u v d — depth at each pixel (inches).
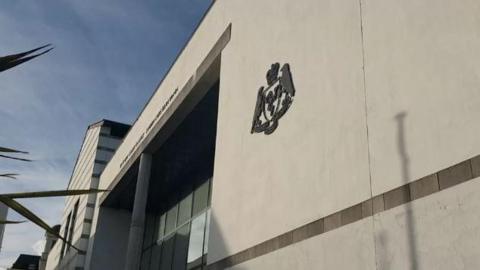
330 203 401.4
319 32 476.1
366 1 415.8
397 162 341.7
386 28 384.8
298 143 467.5
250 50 613.3
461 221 284.0
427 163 317.1
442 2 335.6
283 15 552.7
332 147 415.8
